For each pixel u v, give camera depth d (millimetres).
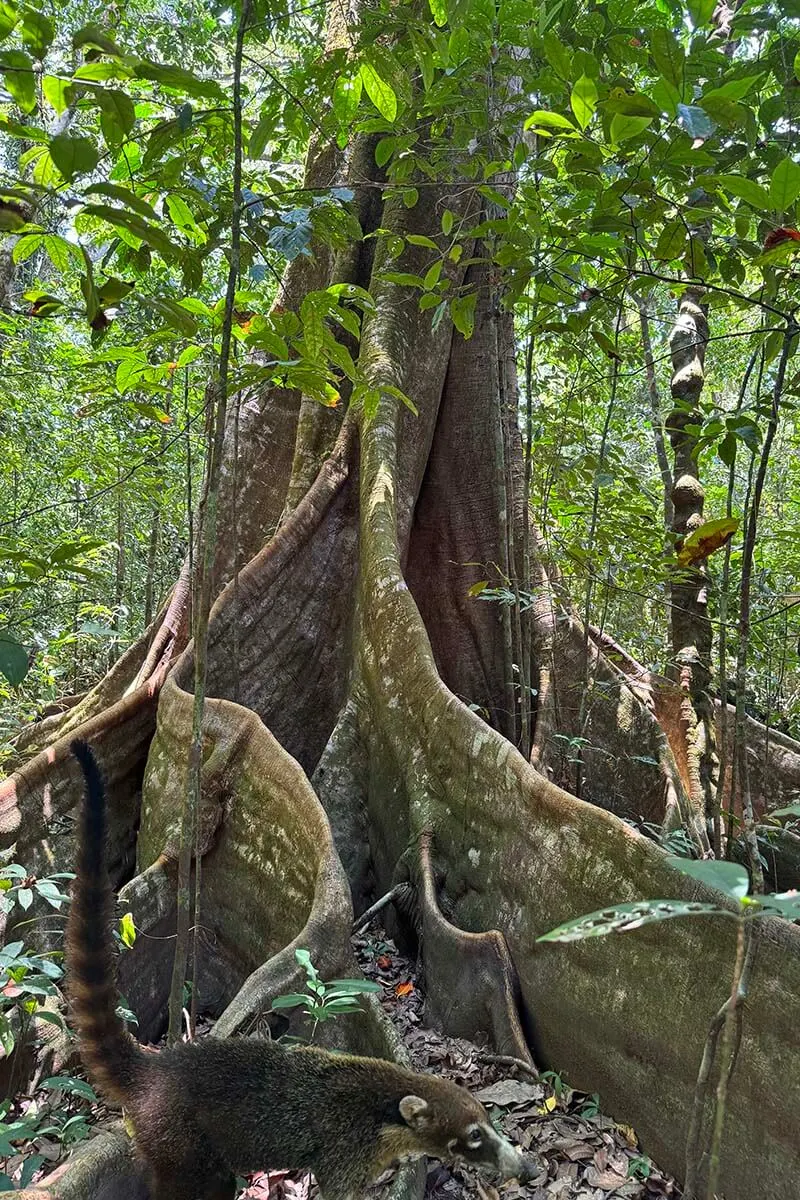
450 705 5223
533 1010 4086
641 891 3633
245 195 3438
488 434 7367
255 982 3668
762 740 6738
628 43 4109
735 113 2885
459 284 7309
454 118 4625
